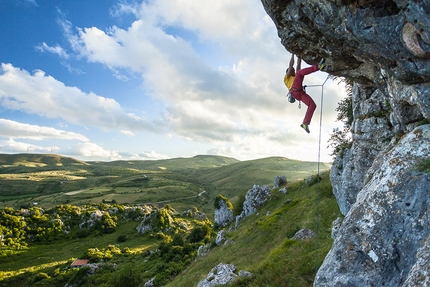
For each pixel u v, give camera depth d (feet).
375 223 20.70
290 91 31.65
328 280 21.33
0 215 289.12
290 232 72.18
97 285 151.94
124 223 333.01
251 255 75.15
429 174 19.62
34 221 302.25
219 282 47.73
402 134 30.17
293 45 27.61
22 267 214.90
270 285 39.55
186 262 127.44
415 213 19.11
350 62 27.76
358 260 20.40
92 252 219.61
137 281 126.82
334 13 20.15
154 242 262.67
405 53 18.86
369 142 45.96
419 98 21.45
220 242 110.93
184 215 385.70
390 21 17.93
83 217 324.60
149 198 522.06
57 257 238.48
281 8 24.34
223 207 208.74
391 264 18.93
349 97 77.56
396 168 21.65
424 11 14.76
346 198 52.42
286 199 124.88
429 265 14.80
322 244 47.29
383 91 28.58
